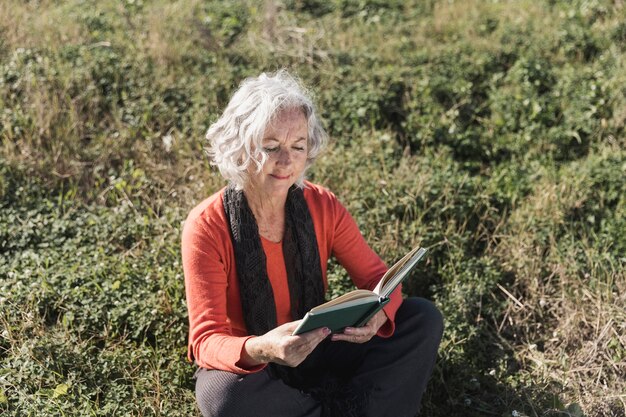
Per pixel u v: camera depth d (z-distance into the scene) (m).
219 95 5.55
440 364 3.79
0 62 5.69
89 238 4.37
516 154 5.25
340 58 6.01
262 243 3.05
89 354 3.65
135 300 3.91
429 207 4.60
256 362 2.81
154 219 4.57
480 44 6.16
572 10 6.66
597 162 4.96
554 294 4.25
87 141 5.25
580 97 5.52
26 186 4.66
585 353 3.92
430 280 4.34
